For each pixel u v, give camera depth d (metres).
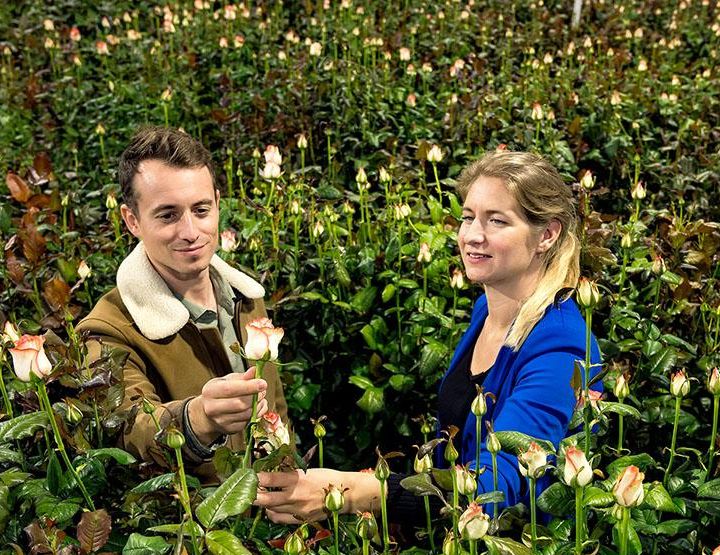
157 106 6.44
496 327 2.41
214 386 1.68
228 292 2.46
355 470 3.62
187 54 7.33
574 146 5.30
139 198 2.13
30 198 3.68
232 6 8.17
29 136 5.94
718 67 8.02
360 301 3.46
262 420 1.61
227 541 1.37
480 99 5.68
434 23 9.21
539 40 8.63
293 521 1.91
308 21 9.16
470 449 2.32
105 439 1.92
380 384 3.47
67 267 3.32
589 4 10.44
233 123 5.50
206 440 1.81
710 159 4.86
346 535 1.87
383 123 5.73
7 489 1.68
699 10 10.82
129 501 1.69
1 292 3.20
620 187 5.30
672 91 6.70
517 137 5.16
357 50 7.65
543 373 2.06
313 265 3.54
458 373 2.52
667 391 2.97
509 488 1.83
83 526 1.54
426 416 3.42
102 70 7.49
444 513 1.62
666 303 3.34
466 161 5.24
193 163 2.14
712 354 2.98
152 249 2.18
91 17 9.74
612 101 5.48
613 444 2.84
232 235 3.11
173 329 2.24
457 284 2.99
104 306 2.27
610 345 2.91
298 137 4.58
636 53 8.81
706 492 1.90
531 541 1.59
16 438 1.74
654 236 3.56
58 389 2.10
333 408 3.71
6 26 9.38
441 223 3.70
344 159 5.48
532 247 2.23
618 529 1.66
